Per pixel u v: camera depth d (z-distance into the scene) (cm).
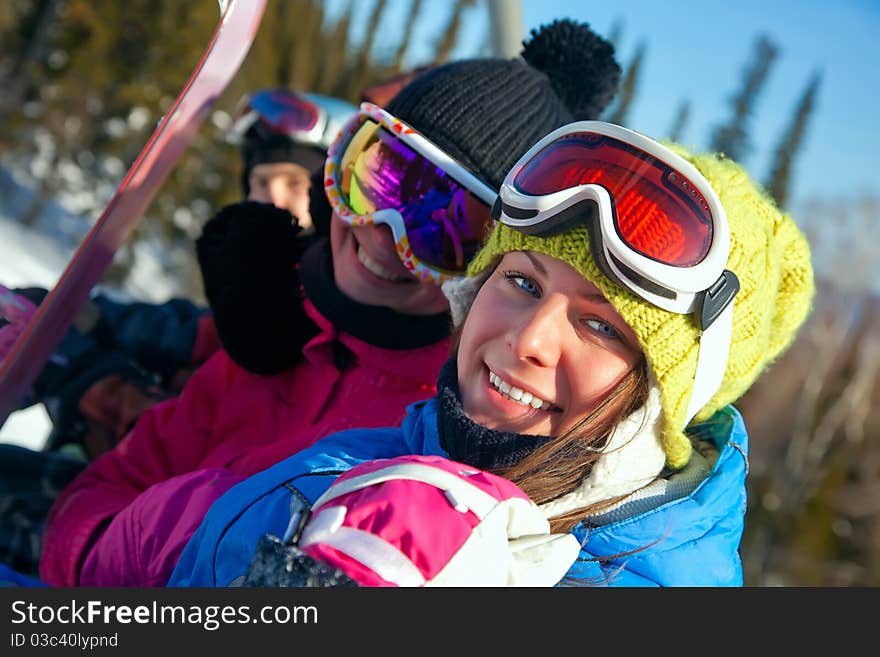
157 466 166
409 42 2761
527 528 88
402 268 149
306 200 255
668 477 108
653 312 97
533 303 103
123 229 157
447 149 142
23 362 144
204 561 103
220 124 1855
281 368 163
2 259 1052
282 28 2433
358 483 83
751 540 1730
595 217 96
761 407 1916
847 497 1808
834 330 1967
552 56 164
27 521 173
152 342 214
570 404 101
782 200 2402
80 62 1952
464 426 103
